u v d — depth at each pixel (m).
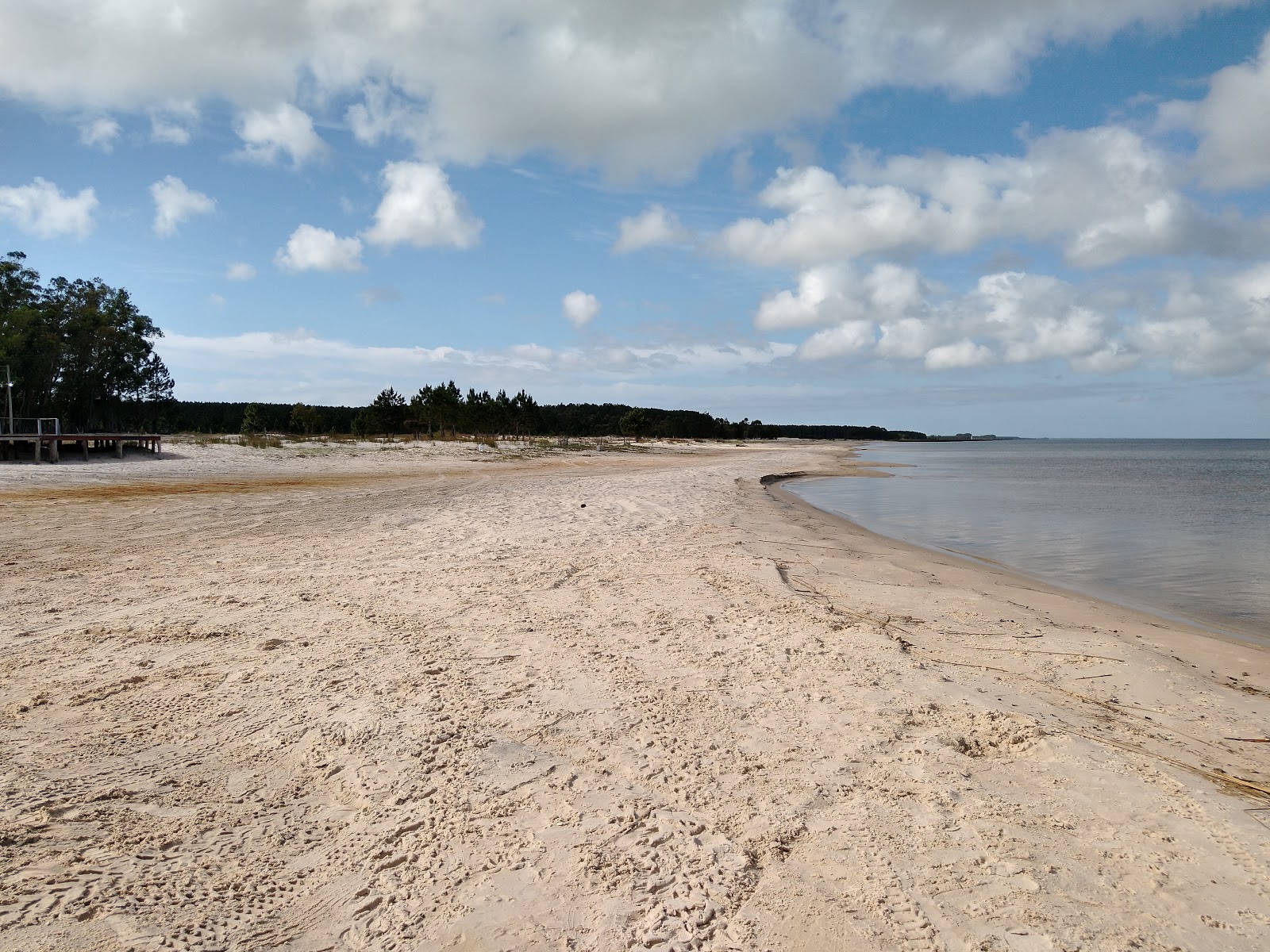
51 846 3.22
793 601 8.41
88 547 11.19
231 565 9.93
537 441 74.25
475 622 7.23
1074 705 5.57
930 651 6.95
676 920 2.86
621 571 10.00
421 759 4.18
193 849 3.26
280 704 4.99
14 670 5.58
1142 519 21.11
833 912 2.94
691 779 4.05
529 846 3.35
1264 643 8.18
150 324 59.34
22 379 46.09
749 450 102.19
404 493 21.34
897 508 24.53
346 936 2.73
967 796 3.93
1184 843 3.51
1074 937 2.83
